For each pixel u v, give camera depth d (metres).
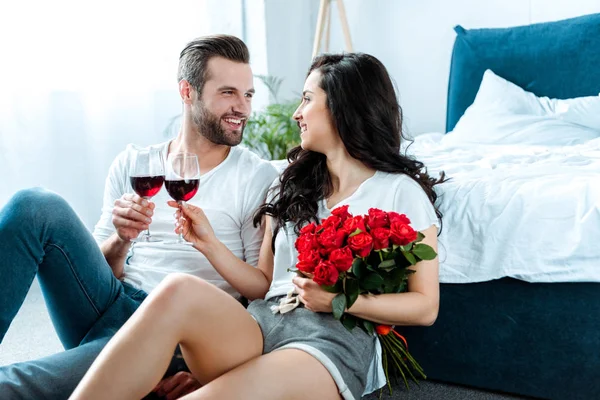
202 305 1.35
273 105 4.08
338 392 1.40
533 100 3.78
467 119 3.82
